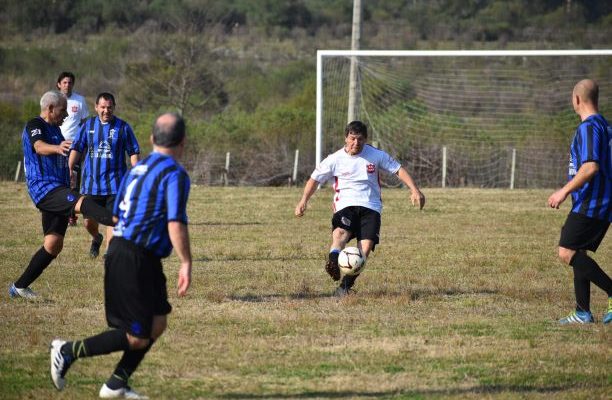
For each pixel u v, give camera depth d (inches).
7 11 5132.9
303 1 5905.5
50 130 802.2
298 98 3181.6
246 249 1161.4
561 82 3186.5
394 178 2245.3
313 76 4072.3
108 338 504.7
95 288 868.6
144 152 2461.9
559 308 804.6
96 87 3976.4
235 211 1608.0
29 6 5123.0
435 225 1451.8
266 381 565.0
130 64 3528.5
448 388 550.0
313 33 5369.1
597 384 559.5
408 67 3353.8
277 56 4650.6
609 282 724.7
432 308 795.4
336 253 813.9
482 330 710.5
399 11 5792.3
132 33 4763.8
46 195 781.3
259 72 4190.5
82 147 975.6
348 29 5447.8
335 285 909.2
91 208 766.5
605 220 715.4
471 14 5669.3
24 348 641.0
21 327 701.9
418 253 1146.7
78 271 971.3
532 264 1059.9
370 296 838.5
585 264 725.9
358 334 690.2
